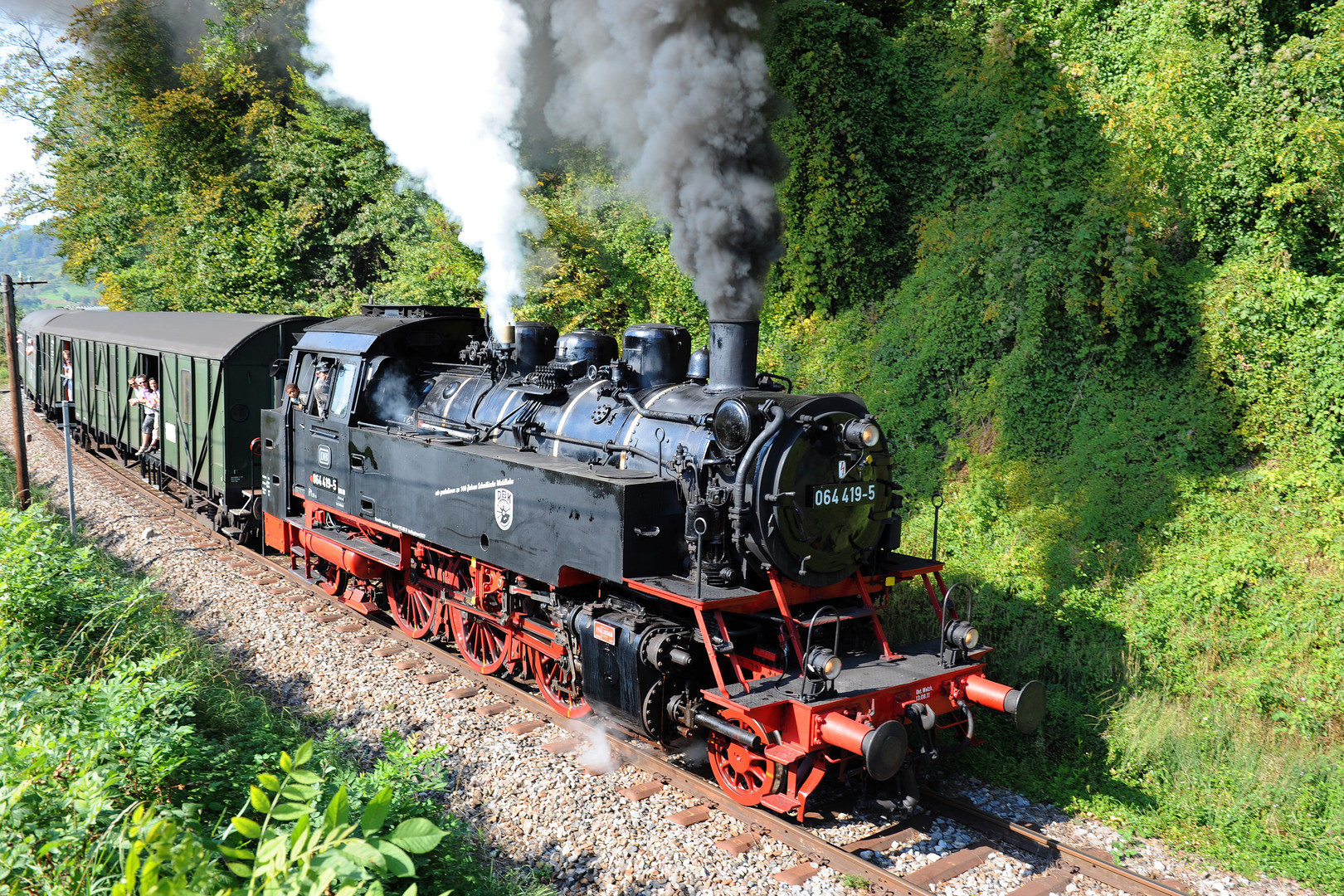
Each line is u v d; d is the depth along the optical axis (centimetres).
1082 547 988
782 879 523
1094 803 652
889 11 1588
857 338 1352
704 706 616
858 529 650
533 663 766
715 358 696
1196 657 834
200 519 1368
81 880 358
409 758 530
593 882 520
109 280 2673
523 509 712
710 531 613
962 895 525
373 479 922
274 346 1259
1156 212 1107
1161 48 1227
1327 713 748
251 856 290
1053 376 1149
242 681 780
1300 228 1062
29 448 1989
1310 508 934
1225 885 562
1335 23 1071
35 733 444
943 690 629
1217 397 1034
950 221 1312
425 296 1773
